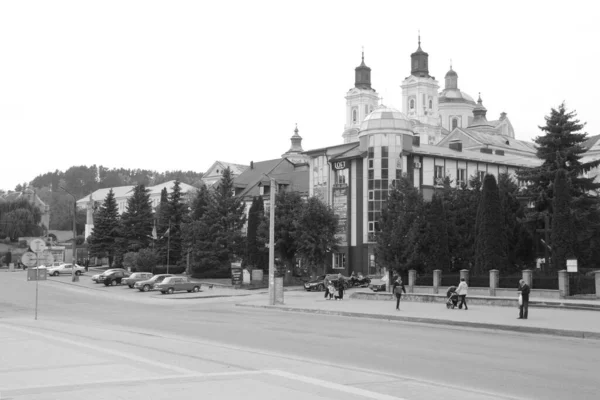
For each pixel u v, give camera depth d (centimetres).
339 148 7569
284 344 1825
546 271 4150
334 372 1252
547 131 4981
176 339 1878
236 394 973
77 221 14938
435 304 3791
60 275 7806
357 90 15112
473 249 5059
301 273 7150
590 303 3275
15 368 1227
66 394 962
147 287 5578
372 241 6881
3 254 10350
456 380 1221
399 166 6944
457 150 7981
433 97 14250
